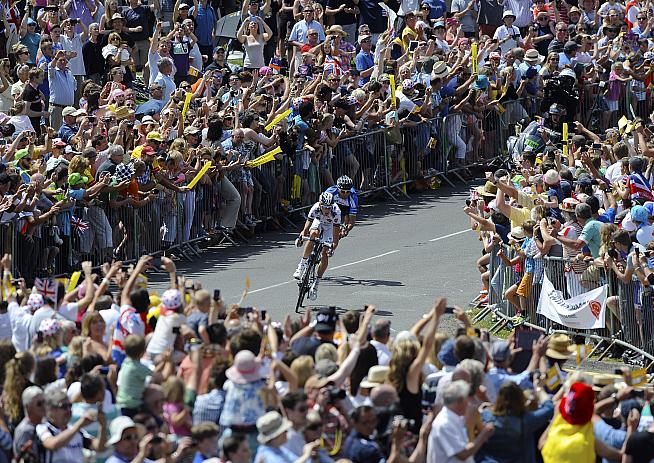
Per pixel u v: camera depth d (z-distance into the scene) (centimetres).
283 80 9181
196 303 4975
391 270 7906
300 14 10400
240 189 8419
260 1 10712
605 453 4319
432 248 8400
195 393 4338
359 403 4328
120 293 5394
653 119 9938
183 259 8038
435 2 11056
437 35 10519
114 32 9675
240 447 3781
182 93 8762
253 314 4725
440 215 9194
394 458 3897
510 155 9775
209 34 10450
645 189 7406
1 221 6894
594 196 7019
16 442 4050
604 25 11119
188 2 10550
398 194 9625
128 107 8219
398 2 10969
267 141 8519
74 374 4381
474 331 4931
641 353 6256
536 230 6712
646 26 11375
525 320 6812
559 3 11325
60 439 3978
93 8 9850
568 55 10538
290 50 10600
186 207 8012
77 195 7225
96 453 4066
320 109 8994
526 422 4216
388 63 9831
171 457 3912
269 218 8712
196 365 4369
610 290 6391
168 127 8188
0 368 4484
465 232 8775
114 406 4291
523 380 4512
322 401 4062
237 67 10350
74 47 9481
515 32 11125
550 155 8044
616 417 4528
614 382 4875
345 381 4419
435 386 4525
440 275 7812
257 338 4406
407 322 6894
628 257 6225
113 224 7569
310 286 7075
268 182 8644
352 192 7175
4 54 9494
